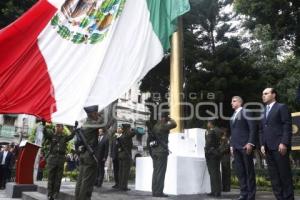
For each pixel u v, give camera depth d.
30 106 9.11
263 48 24.16
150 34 10.41
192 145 10.62
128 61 10.16
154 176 9.05
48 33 9.70
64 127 11.63
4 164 17.45
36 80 9.34
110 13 10.35
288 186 6.29
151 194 9.53
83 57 9.93
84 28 10.09
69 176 18.53
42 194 11.34
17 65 9.27
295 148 9.98
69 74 9.68
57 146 10.28
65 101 9.45
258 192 11.70
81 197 7.27
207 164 9.56
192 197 9.00
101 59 10.00
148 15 10.49
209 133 9.62
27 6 20.41
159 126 9.12
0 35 9.24
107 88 9.87
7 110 8.91
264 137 6.59
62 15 9.90
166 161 9.10
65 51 9.80
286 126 6.34
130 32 10.38
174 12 10.28
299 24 23.27
